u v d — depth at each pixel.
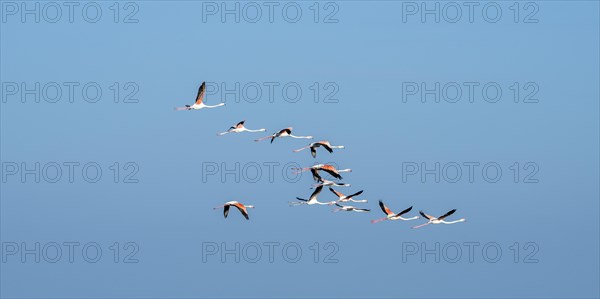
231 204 88.38
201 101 90.50
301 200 89.69
